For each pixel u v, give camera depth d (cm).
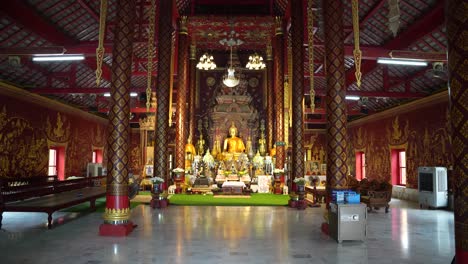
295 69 1316
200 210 1227
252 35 2067
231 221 993
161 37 1412
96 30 1514
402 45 1353
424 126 1670
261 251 660
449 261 607
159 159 1337
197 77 2444
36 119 1697
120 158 822
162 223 956
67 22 1384
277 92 1803
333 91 845
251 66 1992
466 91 334
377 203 1259
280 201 1513
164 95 1372
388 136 2028
